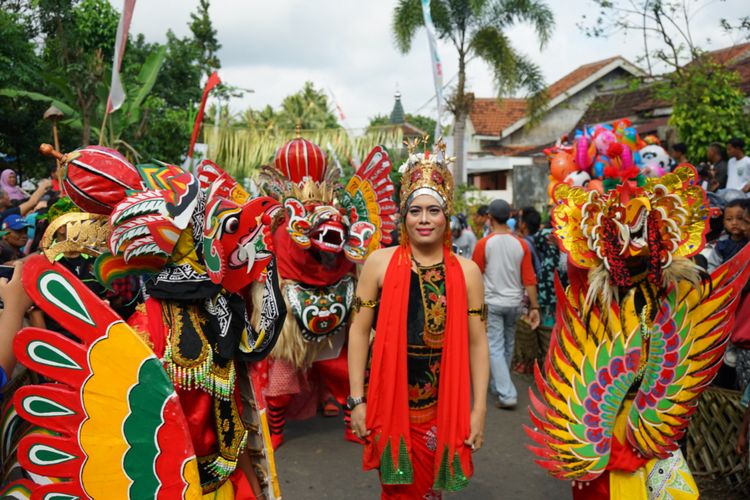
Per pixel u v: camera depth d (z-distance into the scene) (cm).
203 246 232
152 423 219
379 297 301
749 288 348
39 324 310
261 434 258
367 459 291
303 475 437
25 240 433
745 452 345
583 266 304
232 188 311
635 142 509
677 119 1070
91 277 304
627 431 299
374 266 299
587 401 304
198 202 234
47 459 213
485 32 1723
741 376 394
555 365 314
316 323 455
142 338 227
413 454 292
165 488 220
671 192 298
